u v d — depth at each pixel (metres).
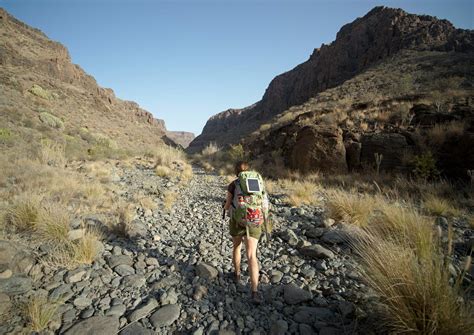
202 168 17.47
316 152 12.35
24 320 2.56
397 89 23.72
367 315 2.68
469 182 8.57
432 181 9.25
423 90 21.06
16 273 3.32
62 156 13.73
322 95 35.66
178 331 2.58
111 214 6.04
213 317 2.78
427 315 2.26
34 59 65.19
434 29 48.28
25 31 75.94
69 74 74.25
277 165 14.56
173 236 5.20
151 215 6.43
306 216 6.45
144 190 9.12
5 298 2.79
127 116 92.25
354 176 11.07
